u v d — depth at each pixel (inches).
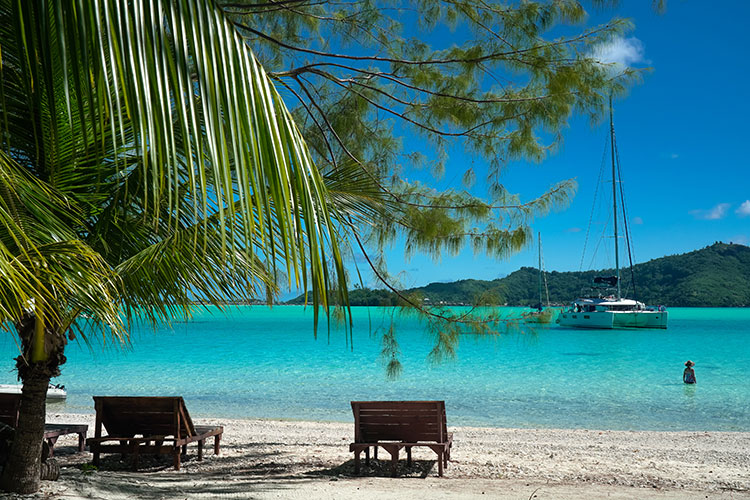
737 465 369.7
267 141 70.3
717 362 1365.7
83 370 1128.8
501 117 255.6
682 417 636.7
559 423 594.9
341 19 277.1
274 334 2923.2
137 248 175.5
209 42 66.6
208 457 342.0
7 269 87.2
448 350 258.1
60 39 58.7
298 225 75.0
